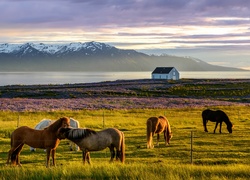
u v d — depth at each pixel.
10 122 38.50
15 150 19.53
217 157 23.89
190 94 87.38
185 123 43.44
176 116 50.47
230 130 35.69
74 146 26.78
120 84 106.62
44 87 98.38
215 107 61.69
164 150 26.12
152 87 95.94
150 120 26.92
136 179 15.06
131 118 46.00
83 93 79.56
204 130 37.22
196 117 49.66
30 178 15.16
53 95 77.06
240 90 93.94
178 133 35.16
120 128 37.94
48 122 25.59
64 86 102.69
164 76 157.00
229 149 26.61
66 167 17.00
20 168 16.94
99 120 42.53
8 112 48.97
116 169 16.36
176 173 16.11
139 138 31.72
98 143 18.89
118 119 44.44
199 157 23.88
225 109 59.78
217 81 117.12
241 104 68.19
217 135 34.06
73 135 18.64
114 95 79.44
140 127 39.03
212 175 16.31
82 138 18.70
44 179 15.25
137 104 64.44
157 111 55.53
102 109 56.72
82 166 17.14
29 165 20.61
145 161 22.22
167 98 74.81
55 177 15.37
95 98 71.44
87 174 15.68
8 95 77.81
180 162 21.95
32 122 39.25
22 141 19.14
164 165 18.14
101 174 15.72
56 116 47.25
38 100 64.06
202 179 15.07
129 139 31.14
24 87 99.19
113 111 54.09
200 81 118.25
